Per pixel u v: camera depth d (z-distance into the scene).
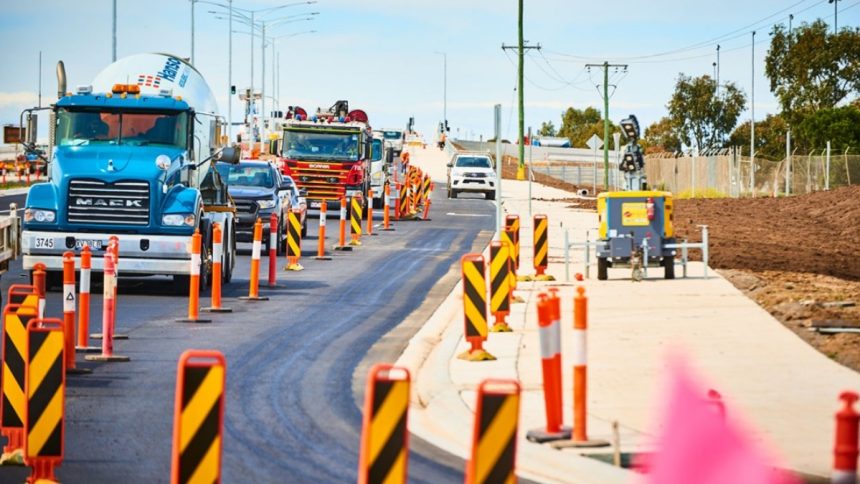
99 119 56.56
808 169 146.25
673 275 59.34
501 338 41.09
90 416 29.59
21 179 186.75
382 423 18.67
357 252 81.44
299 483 23.56
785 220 107.38
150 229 54.53
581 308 25.94
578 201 154.88
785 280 59.75
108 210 54.31
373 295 56.31
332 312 49.94
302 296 55.62
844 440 16.58
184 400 19.31
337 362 37.81
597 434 26.72
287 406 31.19
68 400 31.47
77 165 54.72
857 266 69.50
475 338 36.78
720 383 32.16
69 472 24.09
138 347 40.09
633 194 58.78
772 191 158.88
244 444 26.89
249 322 46.59
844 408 16.72
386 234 99.31
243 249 84.06
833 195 122.06
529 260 71.81
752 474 12.09
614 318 45.09
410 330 44.84
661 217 58.88
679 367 12.52
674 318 44.88
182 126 56.88
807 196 129.12
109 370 35.84
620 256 58.62
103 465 24.69
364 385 34.19
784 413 28.52
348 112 120.25
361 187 115.19
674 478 12.26
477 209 140.25
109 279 37.38
